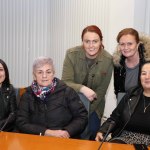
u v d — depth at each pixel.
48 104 2.39
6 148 1.71
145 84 2.26
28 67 4.75
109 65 2.75
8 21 4.72
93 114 2.75
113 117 2.41
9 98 2.63
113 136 2.35
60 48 4.42
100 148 1.70
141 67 2.38
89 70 2.75
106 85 2.81
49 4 4.56
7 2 4.68
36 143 1.79
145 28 3.72
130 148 1.71
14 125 2.45
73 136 2.32
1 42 4.79
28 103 2.43
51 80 2.40
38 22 4.64
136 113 2.31
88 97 2.52
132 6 3.73
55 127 2.38
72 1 4.16
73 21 4.18
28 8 4.64
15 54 4.77
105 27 3.90
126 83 2.68
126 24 3.80
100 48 2.73
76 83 2.74
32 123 2.41
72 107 2.42
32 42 4.70
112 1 3.84
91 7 3.98
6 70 2.63
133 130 2.32
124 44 2.52
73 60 2.78
